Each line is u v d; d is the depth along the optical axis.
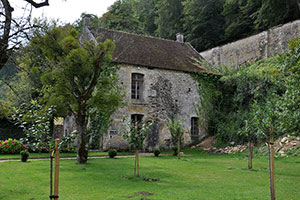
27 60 6.89
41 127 4.27
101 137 15.90
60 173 8.13
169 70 18.62
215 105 19.55
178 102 18.52
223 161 11.95
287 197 5.46
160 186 6.52
